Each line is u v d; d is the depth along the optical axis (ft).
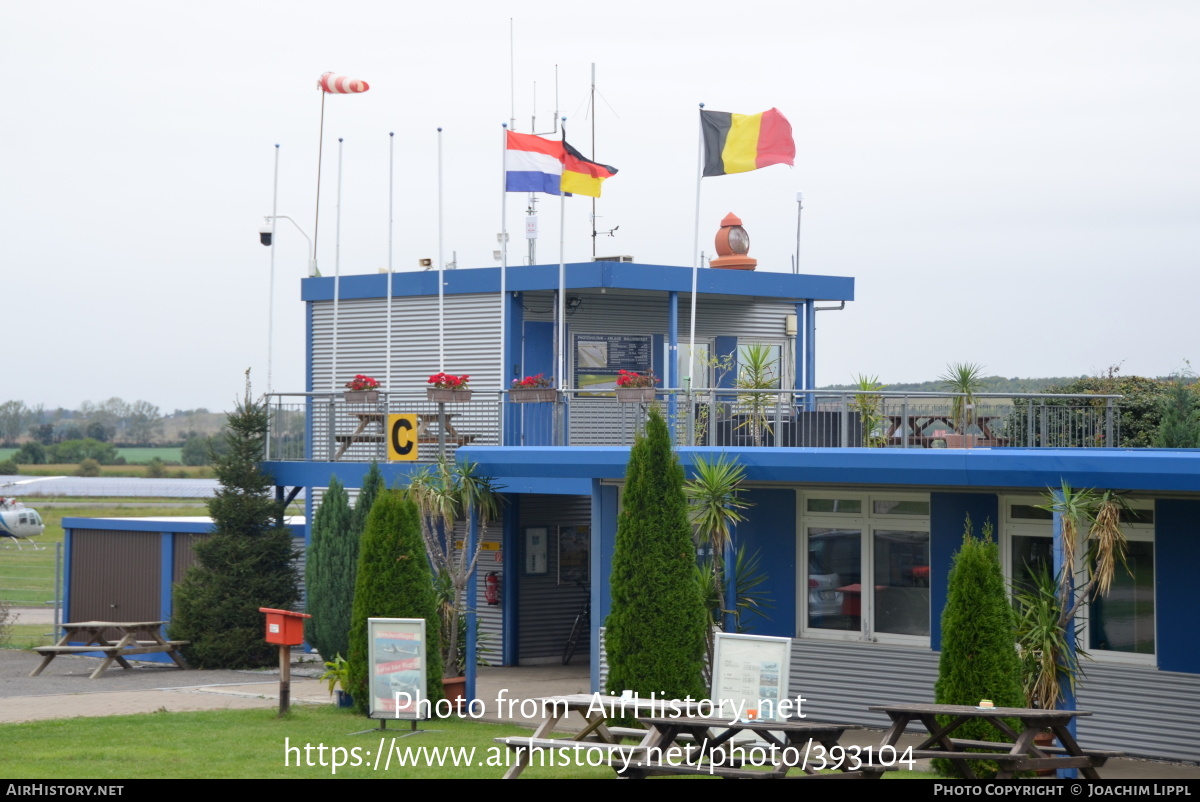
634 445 53.67
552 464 60.54
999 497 54.60
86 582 87.15
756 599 60.54
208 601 77.66
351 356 89.15
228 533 79.15
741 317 90.68
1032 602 47.85
